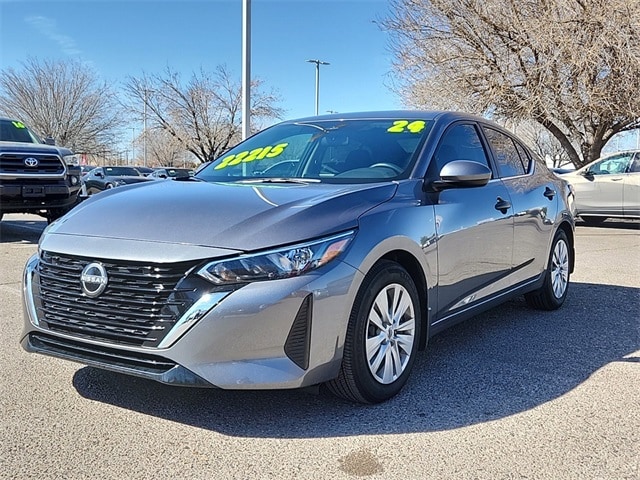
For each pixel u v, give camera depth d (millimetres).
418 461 2701
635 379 3748
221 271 2797
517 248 4707
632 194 13023
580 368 3947
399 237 3330
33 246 9188
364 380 3176
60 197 9859
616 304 5828
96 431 2973
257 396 3422
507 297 4695
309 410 3244
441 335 4719
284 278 2840
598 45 14711
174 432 2971
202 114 38438
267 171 4211
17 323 4891
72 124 45000
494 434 2975
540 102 16000
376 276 3211
